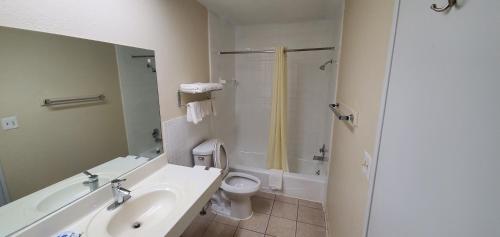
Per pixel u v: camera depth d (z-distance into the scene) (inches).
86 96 40.4
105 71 43.8
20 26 30.2
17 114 30.5
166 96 62.5
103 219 38.1
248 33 113.5
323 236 71.8
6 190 29.8
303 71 109.7
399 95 24.8
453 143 15.4
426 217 18.6
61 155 36.6
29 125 32.0
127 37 48.0
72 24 36.8
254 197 94.0
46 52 33.6
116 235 39.0
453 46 15.8
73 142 38.6
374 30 34.9
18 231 30.5
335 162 67.5
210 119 92.4
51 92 34.7
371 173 32.4
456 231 15.0
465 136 14.3
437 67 17.7
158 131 59.9
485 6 12.9
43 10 32.6
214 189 53.1
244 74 119.6
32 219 32.1
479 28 13.3
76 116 38.9
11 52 29.4
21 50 30.5
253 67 117.2
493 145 12.1
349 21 57.8
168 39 61.9
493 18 12.2
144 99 54.4
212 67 90.3
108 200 43.4
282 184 94.2
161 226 36.1
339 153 61.6
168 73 62.8
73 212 36.9
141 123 53.9
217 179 54.5
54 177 35.6
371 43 36.3
